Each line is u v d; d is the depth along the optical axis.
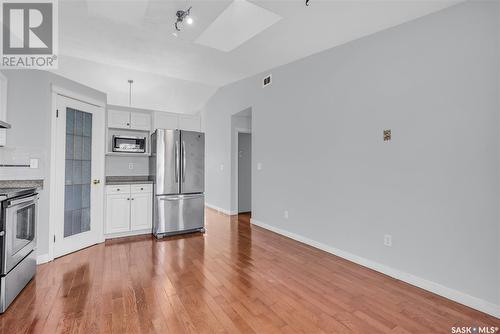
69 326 1.79
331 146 3.29
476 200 2.08
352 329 1.79
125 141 4.16
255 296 2.22
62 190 3.14
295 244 3.66
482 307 2.03
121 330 1.76
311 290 2.34
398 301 2.16
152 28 2.92
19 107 2.77
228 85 5.66
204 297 2.20
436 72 2.30
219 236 4.06
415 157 2.45
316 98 3.50
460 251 2.16
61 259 3.03
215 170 6.34
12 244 2.09
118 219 3.88
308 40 3.07
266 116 4.45
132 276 2.59
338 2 2.29
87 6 2.51
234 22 3.11
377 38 2.77
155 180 4.04
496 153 1.98
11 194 2.10
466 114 2.12
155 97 6.38
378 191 2.76
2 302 1.94
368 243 2.86
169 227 4.05
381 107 2.73
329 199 3.32
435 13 2.32
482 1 2.04
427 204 2.37
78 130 3.37
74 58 4.10
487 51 2.01
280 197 4.16
